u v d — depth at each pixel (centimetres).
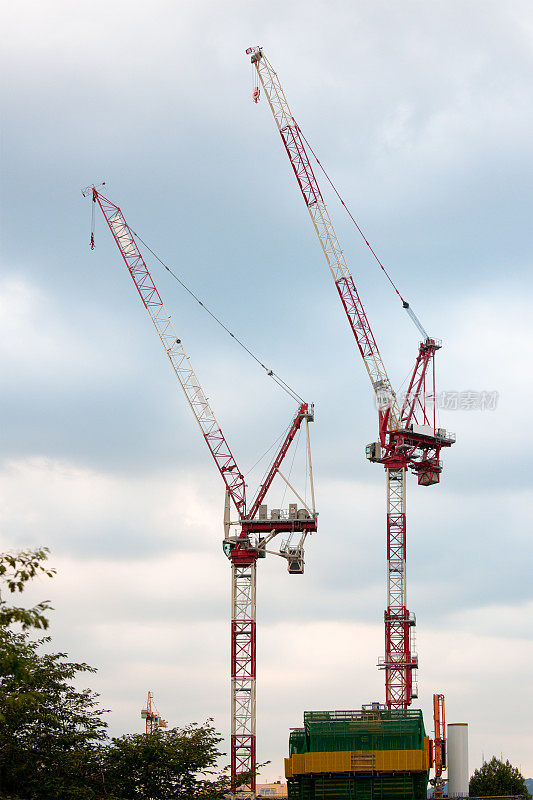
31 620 6669
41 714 11325
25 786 11144
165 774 12762
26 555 6762
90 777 12088
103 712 12181
